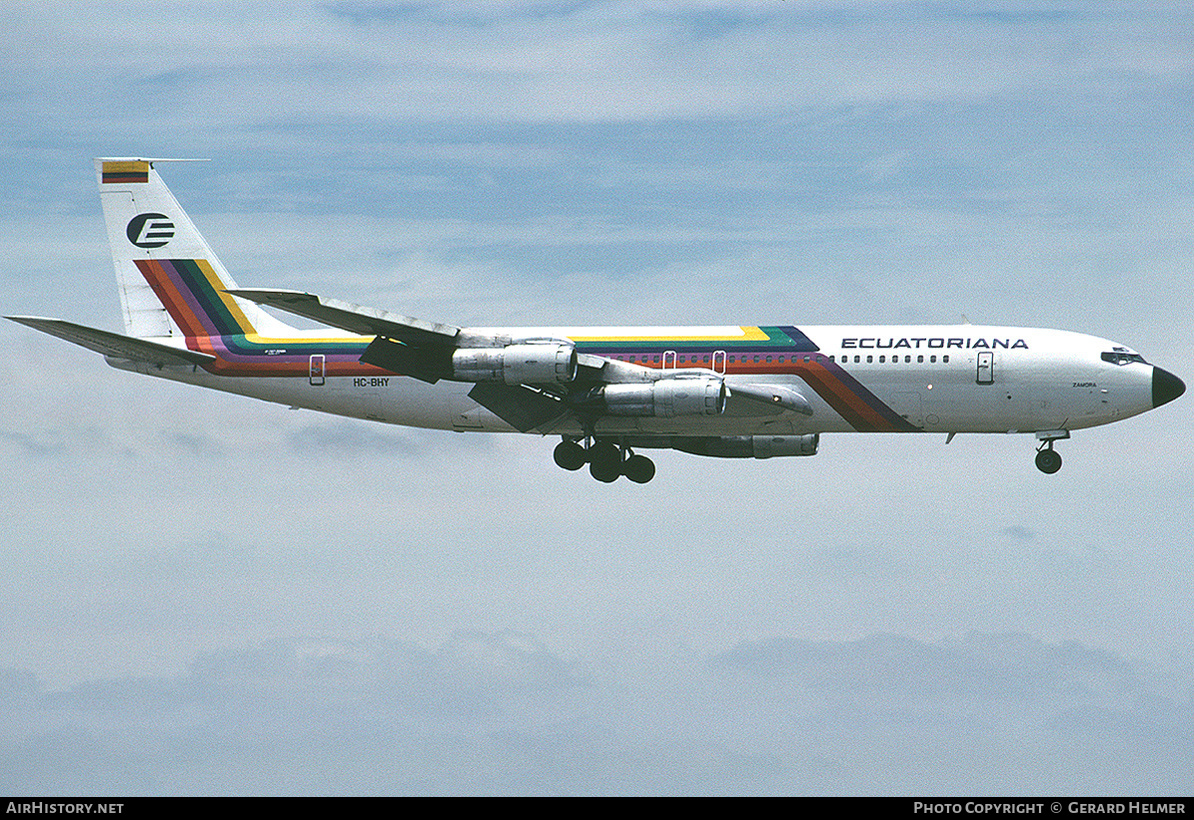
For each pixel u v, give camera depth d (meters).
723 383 185.00
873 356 190.25
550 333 198.38
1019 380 187.50
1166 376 186.88
